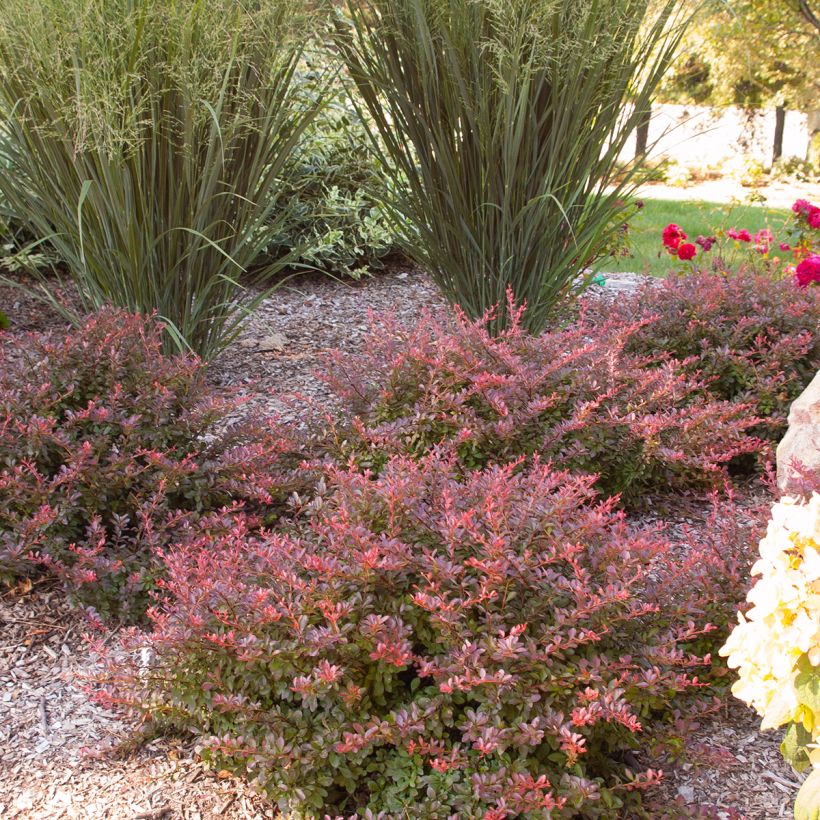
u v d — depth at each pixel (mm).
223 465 2883
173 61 3381
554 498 2195
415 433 3000
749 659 1557
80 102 3217
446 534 2037
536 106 3846
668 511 3225
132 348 3082
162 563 2633
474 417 3029
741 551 2408
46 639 2570
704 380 3666
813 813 1510
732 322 4020
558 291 4227
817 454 2658
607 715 1796
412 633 2055
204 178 3561
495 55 3639
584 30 3588
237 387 3264
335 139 5781
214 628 2031
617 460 3131
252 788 1996
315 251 5484
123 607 2578
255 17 3582
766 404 3604
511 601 2053
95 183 3443
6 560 2533
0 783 2072
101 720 2281
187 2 3424
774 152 13055
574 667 1901
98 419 2799
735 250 5730
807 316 3961
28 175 3799
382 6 3814
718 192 11516
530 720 1899
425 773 1883
